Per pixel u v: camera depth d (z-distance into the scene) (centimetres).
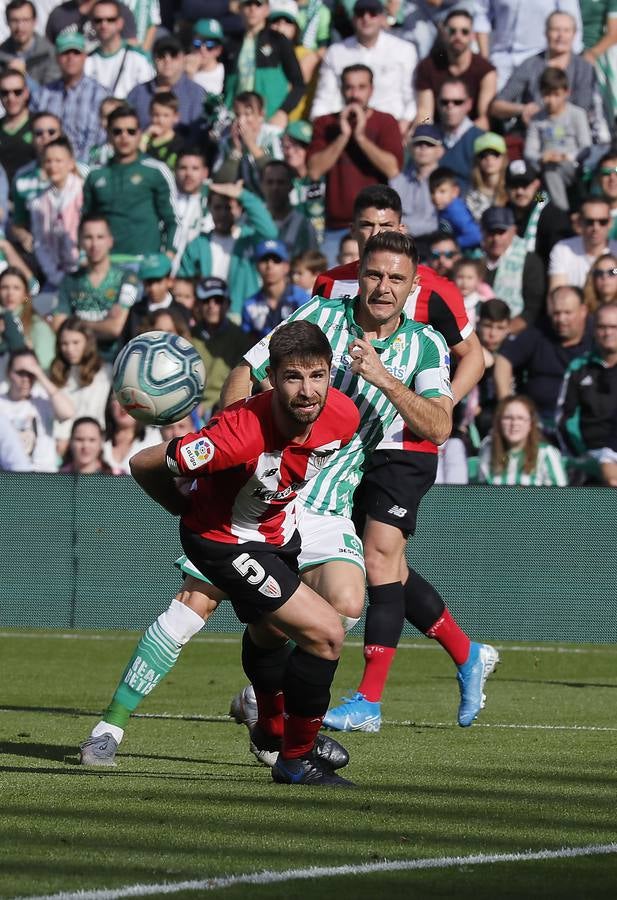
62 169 4678
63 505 3941
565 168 4475
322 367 1377
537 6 4731
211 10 4938
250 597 1501
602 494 3819
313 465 1462
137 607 3922
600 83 4700
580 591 3828
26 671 3100
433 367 1872
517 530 3838
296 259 4234
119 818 1292
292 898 965
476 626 3856
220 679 3008
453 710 2486
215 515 1490
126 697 1714
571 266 4281
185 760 1783
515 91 4634
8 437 4231
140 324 4372
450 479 4019
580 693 2827
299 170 4625
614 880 1051
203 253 4466
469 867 1091
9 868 1052
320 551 1752
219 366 4203
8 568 3962
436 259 4250
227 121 4684
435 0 4812
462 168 4500
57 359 4256
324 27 4925
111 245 4491
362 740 2019
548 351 4097
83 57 4878
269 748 1712
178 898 952
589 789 1535
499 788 1535
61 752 1828
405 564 2156
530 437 3988
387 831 1248
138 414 1653
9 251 4672
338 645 1508
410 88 4725
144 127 4781
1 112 5003
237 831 1233
